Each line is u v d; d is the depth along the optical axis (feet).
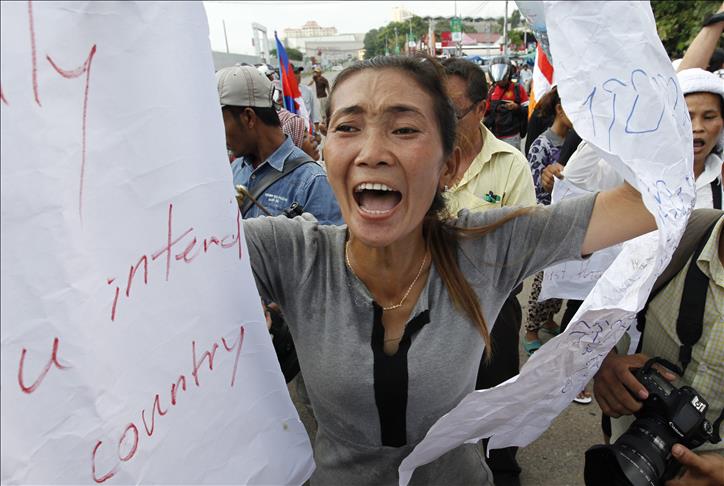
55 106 1.99
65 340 2.14
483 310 3.54
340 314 3.42
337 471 3.77
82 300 2.17
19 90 1.90
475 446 4.25
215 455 2.85
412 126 2.95
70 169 2.07
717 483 3.56
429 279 3.47
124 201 2.25
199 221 2.55
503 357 6.45
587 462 3.99
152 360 2.48
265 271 3.49
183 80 2.36
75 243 2.12
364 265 3.43
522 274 3.58
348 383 3.37
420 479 3.82
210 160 2.54
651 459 3.59
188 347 2.63
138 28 2.18
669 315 4.25
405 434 3.53
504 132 20.52
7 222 1.94
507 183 7.36
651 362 4.00
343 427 3.62
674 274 4.20
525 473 8.18
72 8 1.99
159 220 2.38
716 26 6.63
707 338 4.01
